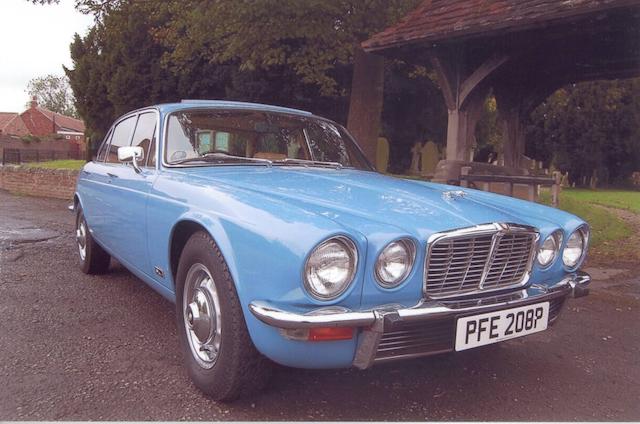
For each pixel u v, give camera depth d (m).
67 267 5.84
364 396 2.98
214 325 2.84
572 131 23.77
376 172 4.43
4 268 5.73
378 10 8.79
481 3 6.79
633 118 23.72
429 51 7.31
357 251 2.36
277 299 2.34
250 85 15.26
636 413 2.93
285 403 2.85
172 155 3.71
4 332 3.80
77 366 3.26
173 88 16.73
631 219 11.21
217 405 2.80
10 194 14.78
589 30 6.10
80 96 20.17
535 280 3.08
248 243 2.48
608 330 4.35
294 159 4.08
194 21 9.13
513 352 3.78
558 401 3.04
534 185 7.10
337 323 2.28
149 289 5.00
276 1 7.82
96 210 4.83
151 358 3.41
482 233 2.70
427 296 2.60
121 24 13.98
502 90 8.27
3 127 55.38
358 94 10.12
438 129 20.50
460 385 3.19
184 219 2.99
